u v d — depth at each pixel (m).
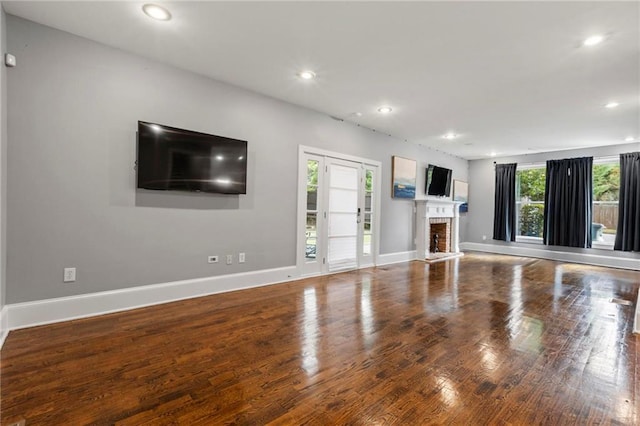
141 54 3.11
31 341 2.38
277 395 1.79
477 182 8.52
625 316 3.22
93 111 2.89
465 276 5.09
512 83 3.56
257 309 3.24
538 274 5.38
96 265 2.95
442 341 2.55
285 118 4.37
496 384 1.94
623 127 5.18
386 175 6.05
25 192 2.59
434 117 4.90
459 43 2.76
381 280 4.69
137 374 1.97
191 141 3.44
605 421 1.61
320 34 2.68
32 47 2.60
